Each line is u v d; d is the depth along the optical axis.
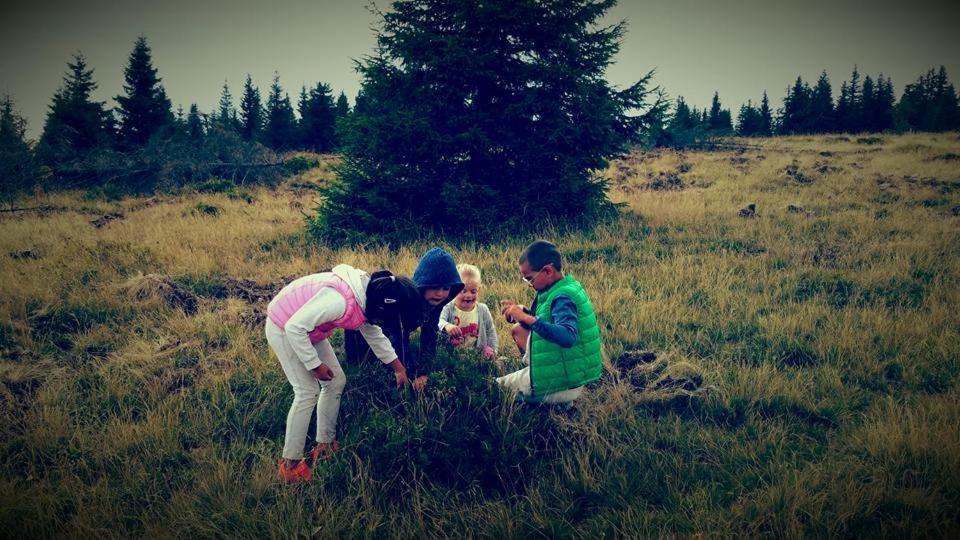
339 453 3.40
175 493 3.21
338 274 3.31
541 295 3.73
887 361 4.72
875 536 2.74
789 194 13.03
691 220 10.40
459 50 9.43
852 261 7.60
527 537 2.91
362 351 4.05
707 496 3.11
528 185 10.38
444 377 3.67
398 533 2.92
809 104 59.41
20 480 3.35
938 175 14.70
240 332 5.46
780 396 4.20
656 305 6.11
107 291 6.56
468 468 3.32
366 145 9.70
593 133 10.11
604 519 2.99
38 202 14.80
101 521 2.99
